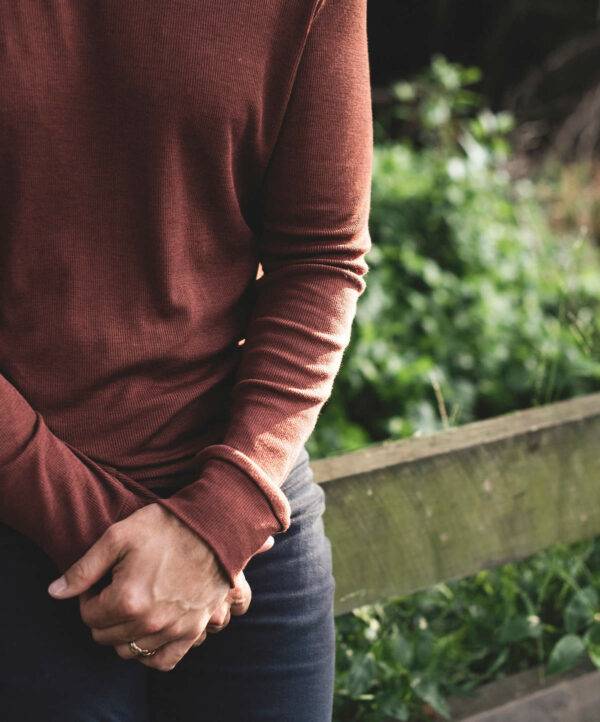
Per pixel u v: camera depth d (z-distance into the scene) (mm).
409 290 3557
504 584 1853
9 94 861
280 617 1064
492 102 7184
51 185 899
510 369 3459
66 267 928
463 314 3557
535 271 3859
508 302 3627
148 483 992
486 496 1638
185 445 1017
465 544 1625
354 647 1687
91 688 976
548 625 1859
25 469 905
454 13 6941
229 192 970
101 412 964
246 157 979
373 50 6828
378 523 1539
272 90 958
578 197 5105
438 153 4461
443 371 3410
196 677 1073
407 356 3414
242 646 1058
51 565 972
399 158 4109
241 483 945
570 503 1731
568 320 3475
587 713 1760
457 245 3775
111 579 952
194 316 991
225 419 1055
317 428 3100
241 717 1075
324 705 1114
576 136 6211
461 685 1756
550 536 1720
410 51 6957
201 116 913
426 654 1676
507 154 5082
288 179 1006
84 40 886
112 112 901
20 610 962
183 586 917
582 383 3344
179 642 943
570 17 6992
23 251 915
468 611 1829
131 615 902
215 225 990
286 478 1063
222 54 910
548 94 6945
